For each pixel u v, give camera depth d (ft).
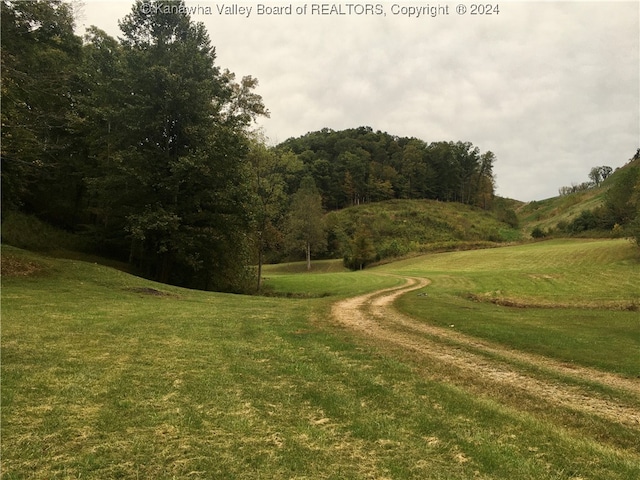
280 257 264.11
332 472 13.76
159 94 82.53
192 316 42.52
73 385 20.20
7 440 14.49
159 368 23.91
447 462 14.93
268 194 113.50
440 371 26.96
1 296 43.62
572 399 23.38
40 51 67.62
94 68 90.68
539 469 14.74
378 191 408.87
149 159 81.30
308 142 517.14
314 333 37.40
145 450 14.43
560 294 82.89
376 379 24.38
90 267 66.80
